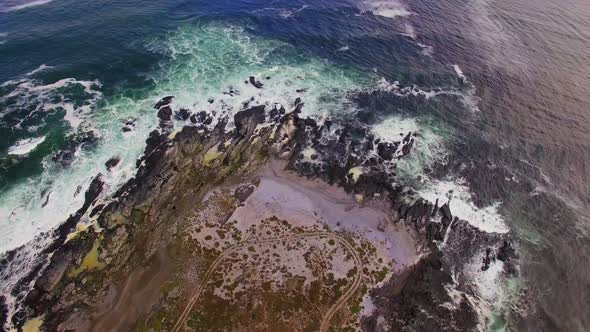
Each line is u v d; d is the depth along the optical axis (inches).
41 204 1713.8
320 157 2079.2
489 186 2050.9
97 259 1577.3
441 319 1556.3
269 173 1998.0
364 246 1740.9
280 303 1520.7
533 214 1956.2
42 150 1914.4
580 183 2108.8
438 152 2185.0
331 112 2320.4
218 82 2402.8
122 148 1958.7
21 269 1526.8
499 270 1739.7
